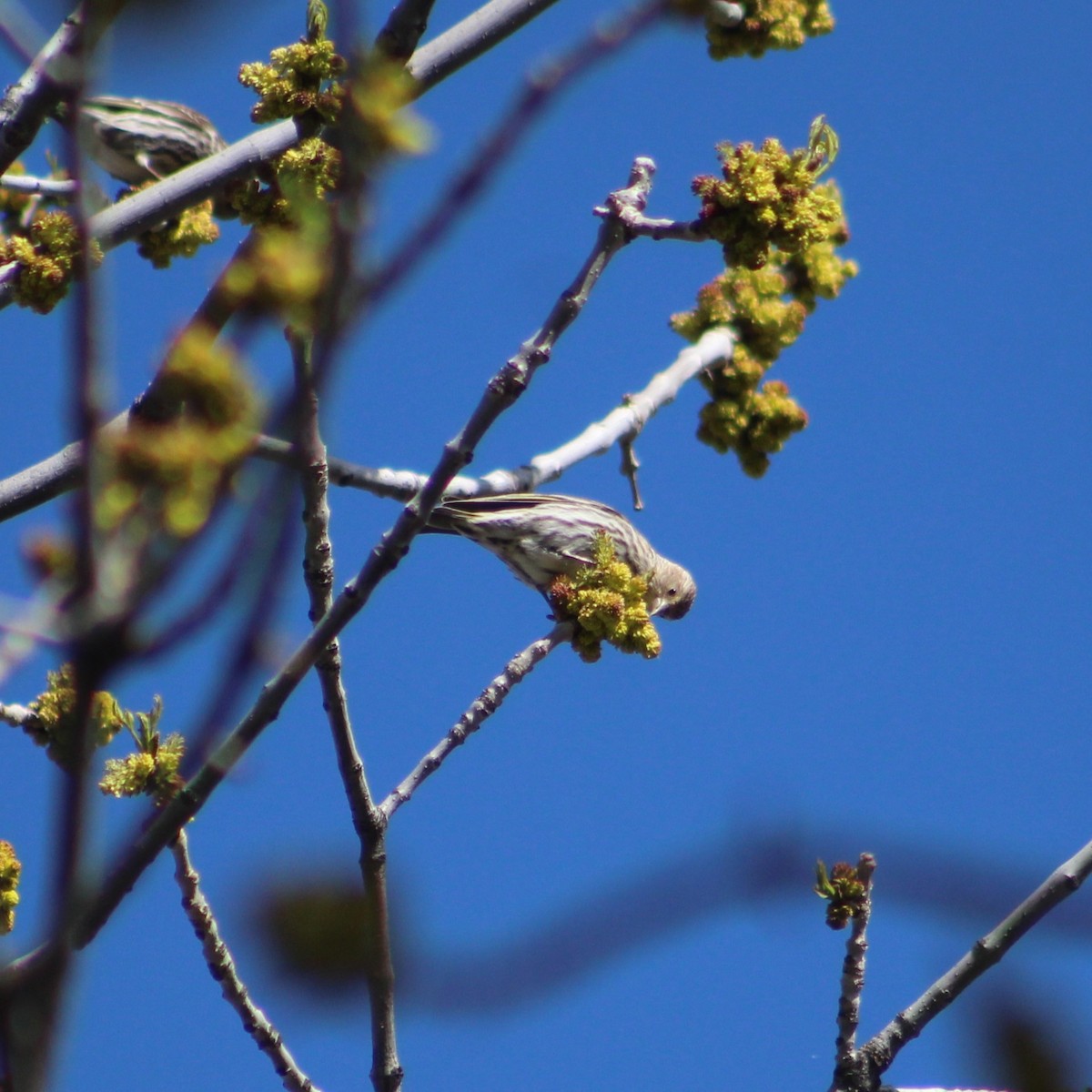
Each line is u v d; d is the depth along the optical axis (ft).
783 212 33.32
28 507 43.06
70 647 11.62
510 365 29.55
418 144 11.37
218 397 11.23
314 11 38.70
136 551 11.51
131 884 24.84
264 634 12.26
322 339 11.46
